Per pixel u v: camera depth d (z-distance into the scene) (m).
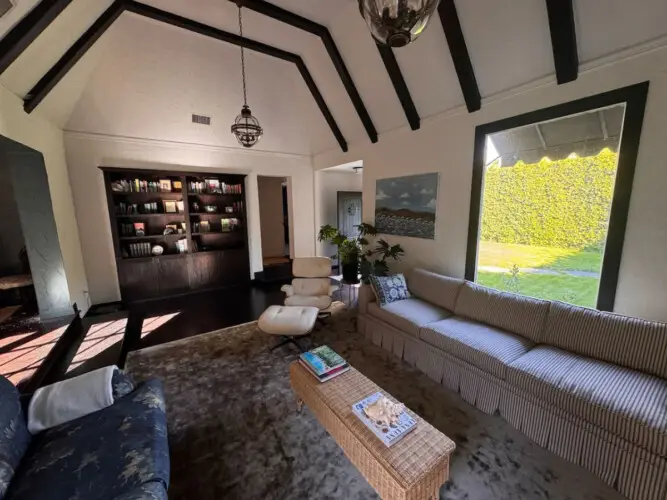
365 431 1.40
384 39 1.32
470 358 2.15
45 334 2.97
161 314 4.04
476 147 3.09
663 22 1.86
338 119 4.86
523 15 2.33
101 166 4.19
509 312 2.41
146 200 4.76
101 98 3.81
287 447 1.76
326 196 6.54
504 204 2.98
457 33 2.68
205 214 5.15
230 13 3.20
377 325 3.04
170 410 2.09
